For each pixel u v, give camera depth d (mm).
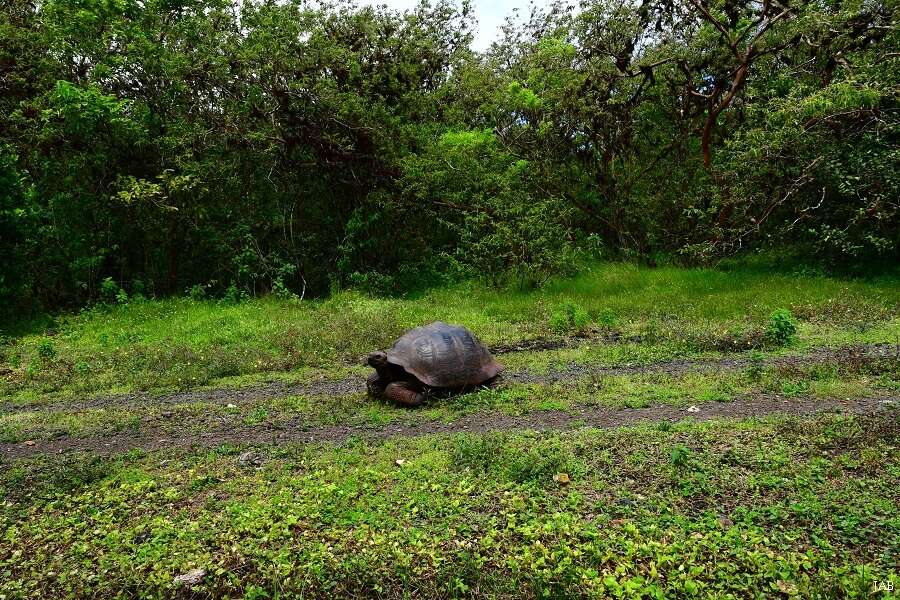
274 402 6617
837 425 4859
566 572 3178
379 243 15398
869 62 12203
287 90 13922
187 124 13867
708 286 12133
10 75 13586
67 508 4262
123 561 3539
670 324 9547
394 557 3426
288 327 10383
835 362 6898
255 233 14922
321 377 7738
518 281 13734
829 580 2973
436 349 6465
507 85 15641
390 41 15391
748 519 3580
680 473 4191
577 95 14750
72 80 13797
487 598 3088
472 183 14727
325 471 4637
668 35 14719
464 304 12727
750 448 4535
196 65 13758
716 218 14070
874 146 12203
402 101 15828
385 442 5215
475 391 6613
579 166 16172
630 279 13078
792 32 12930
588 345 8609
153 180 14031
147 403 6891
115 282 14000
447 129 16047
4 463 5156
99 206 13625
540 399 6246
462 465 4574
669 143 15812
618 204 15367
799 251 13688
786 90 14008
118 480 4711
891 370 6422
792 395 5914
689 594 3004
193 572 3412
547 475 4285
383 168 14828
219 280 14570
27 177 13328
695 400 5945
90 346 10055
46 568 3533
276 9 13930
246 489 4410
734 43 13156
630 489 4070
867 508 3586
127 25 13133
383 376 6547
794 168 12570
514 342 9141
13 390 7621
